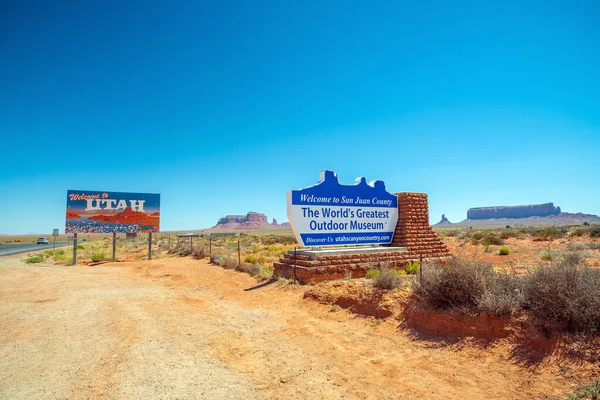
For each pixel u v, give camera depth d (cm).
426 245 1836
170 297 1312
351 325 891
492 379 566
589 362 543
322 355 717
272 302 1193
